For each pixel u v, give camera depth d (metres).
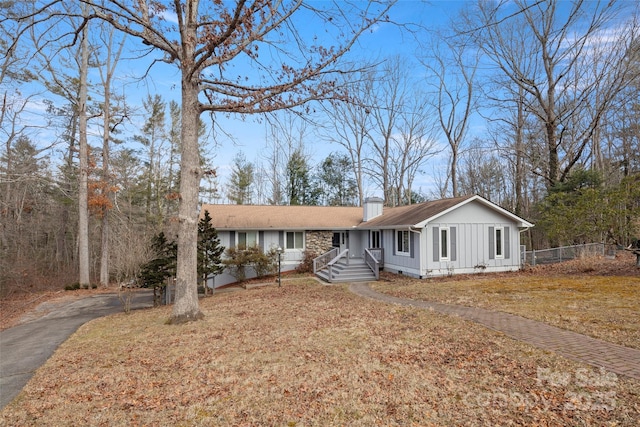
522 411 4.16
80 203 22.14
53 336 9.29
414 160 35.91
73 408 4.76
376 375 5.37
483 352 6.14
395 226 17.97
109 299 17.41
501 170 40.12
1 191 21.38
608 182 27.61
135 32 9.48
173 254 14.73
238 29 9.03
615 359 5.50
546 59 23.09
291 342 7.15
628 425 3.73
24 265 22.27
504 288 12.79
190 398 4.89
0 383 5.86
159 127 36.19
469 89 29.62
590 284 12.62
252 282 19.47
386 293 13.36
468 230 17.77
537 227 25.94
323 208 25.88
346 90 11.59
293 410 4.45
